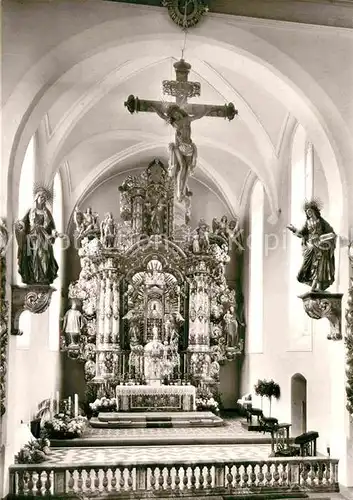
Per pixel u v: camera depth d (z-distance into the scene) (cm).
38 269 1442
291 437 1953
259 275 2541
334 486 1480
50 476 1497
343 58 1573
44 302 1446
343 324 1545
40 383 2117
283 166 2180
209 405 2514
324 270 1539
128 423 2184
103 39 1498
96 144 2473
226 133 2256
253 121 2103
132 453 1802
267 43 1539
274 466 1536
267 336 2305
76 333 2553
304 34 1559
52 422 1964
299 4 1530
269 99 2025
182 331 2659
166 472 1628
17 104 1458
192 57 1855
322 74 1564
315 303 1545
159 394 2369
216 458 1584
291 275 2072
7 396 1407
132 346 2572
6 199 1430
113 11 1481
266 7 1523
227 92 2034
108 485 1463
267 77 1633
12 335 1446
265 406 2298
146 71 1959
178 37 1539
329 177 1631
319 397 1775
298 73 1561
